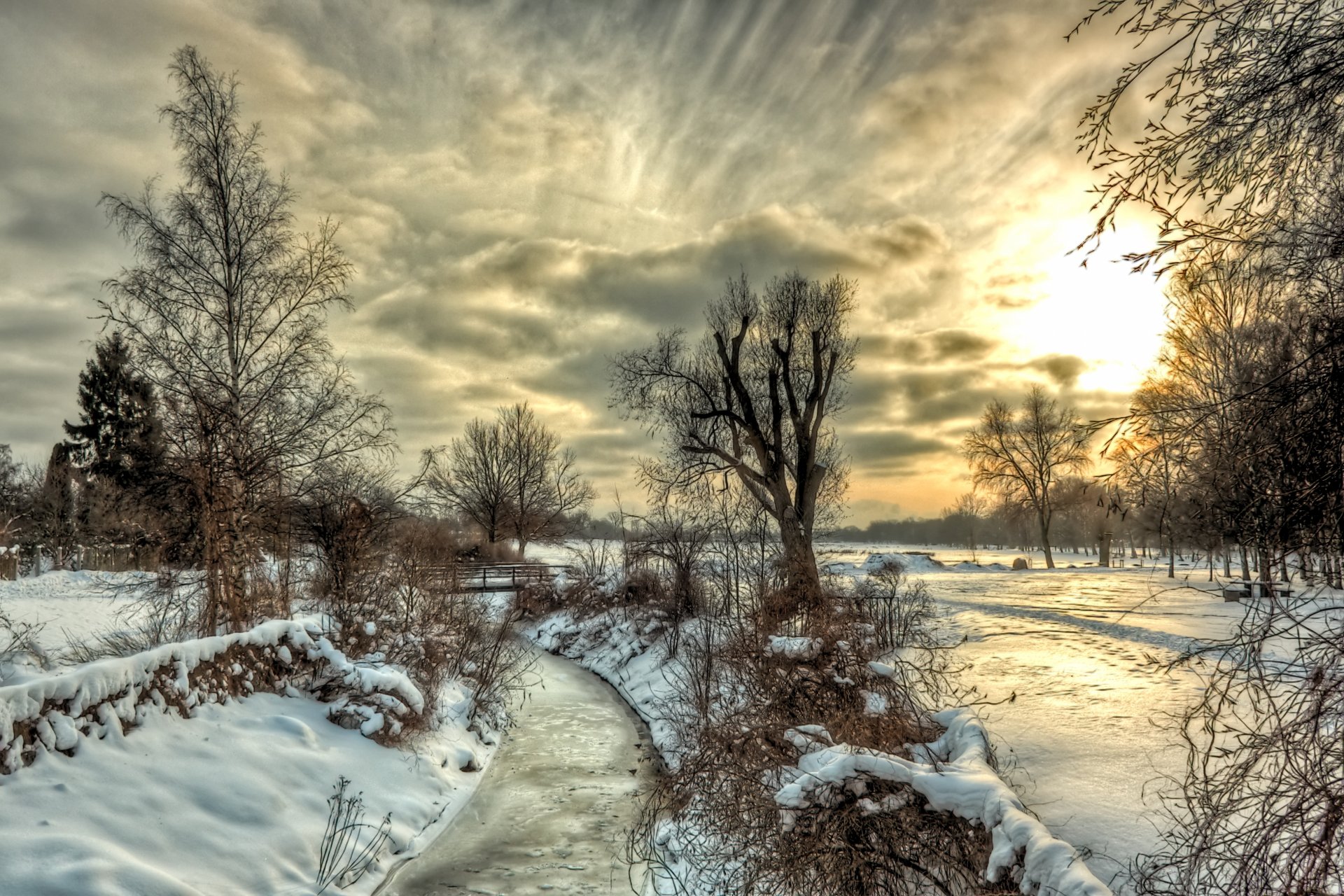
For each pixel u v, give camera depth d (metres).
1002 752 8.09
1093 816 6.37
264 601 14.83
